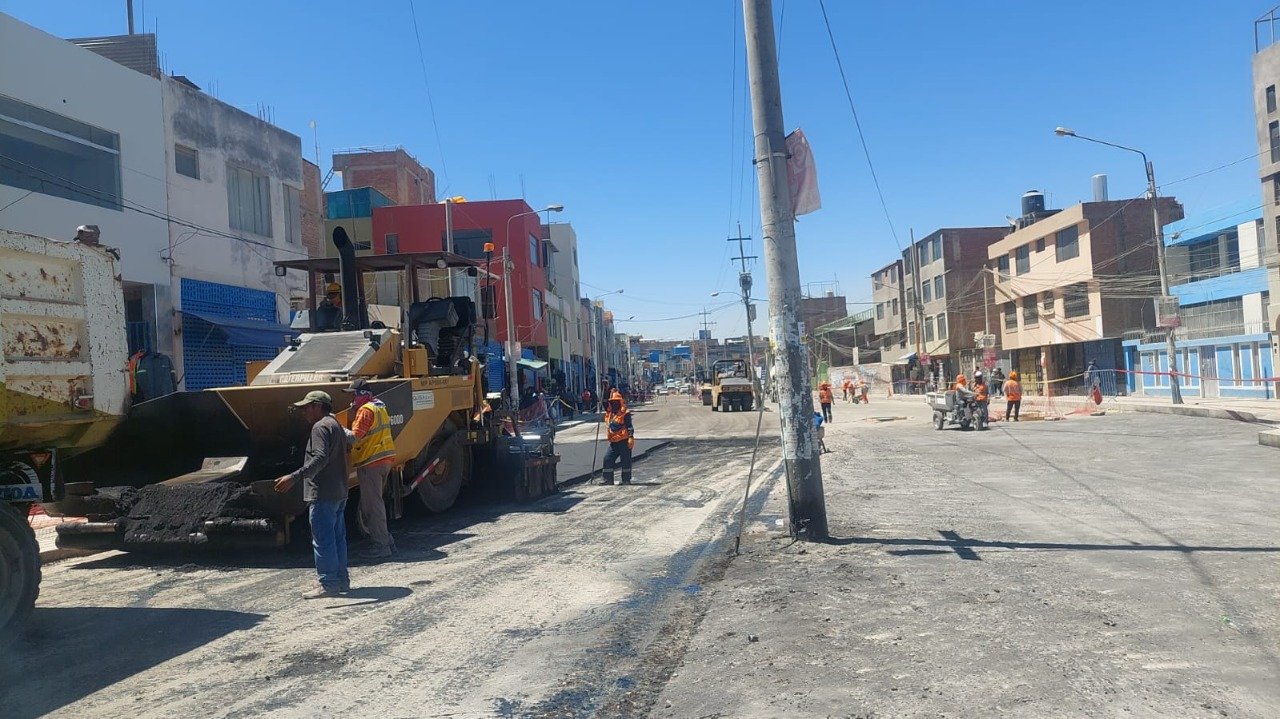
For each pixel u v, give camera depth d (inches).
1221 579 240.5
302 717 170.2
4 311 223.6
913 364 2452.0
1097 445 694.5
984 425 927.0
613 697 176.6
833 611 224.4
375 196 1744.6
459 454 465.1
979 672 174.2
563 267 2596.0
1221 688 161.3
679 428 1240.8
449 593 272.1
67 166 664.4
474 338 502.0
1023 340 1973.4
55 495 250.2
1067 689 163.2
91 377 252.8
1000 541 305.3
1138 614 209.2
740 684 177.0
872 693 166.6
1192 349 1429.6
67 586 299.9
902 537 319.3
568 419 1713.8
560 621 235.3
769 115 317.1
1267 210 1325.0
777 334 321.4
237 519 321.1
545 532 385.7
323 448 269.9
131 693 187.9
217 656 213.0
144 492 334.6
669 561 309.7
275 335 863.1
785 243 317.4
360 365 381.7
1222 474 491.2
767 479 562.6
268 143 920.9
